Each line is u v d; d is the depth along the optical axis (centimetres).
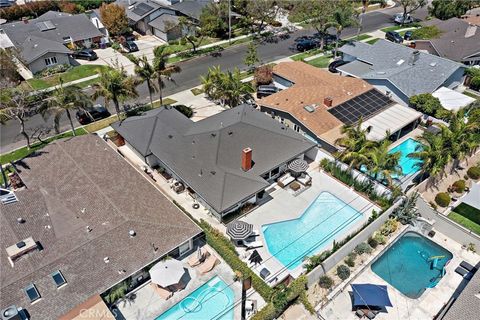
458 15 8806
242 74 6644
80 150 4341
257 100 5456
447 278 3422
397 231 3847
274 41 7988
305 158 4747
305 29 8594
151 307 3150
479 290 2964
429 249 3731
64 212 3525
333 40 8050
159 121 4694
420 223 3881
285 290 3155
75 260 3116
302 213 4003
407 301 3253
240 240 3634
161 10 8162
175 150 4306
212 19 7644
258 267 3462
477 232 3809
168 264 3244
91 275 3053
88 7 9812
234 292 3269
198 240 3712
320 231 3819
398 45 6650
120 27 7788
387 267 3566
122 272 3109
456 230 3716
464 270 3466
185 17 8088
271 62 7075
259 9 7781
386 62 6375
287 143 4425
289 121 5053
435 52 6900
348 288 3347
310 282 3338
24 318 2750
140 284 3312
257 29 8506
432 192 4272
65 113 5481
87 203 3622
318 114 4934
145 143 4475
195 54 7338
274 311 3038
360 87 5503
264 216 3959
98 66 6831
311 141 4566
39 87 6128
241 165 4109
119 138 4919
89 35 7481
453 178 4509
